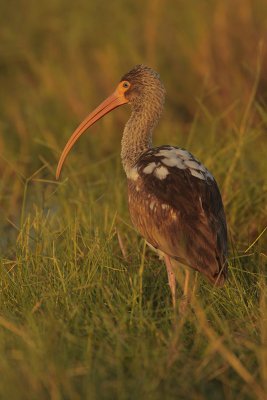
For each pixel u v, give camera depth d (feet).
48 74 69.92
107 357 30.94
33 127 63.26
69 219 43.91
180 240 35.78
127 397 28.99
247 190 46.70
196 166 37.24
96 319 33.58
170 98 64.44
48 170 57.62
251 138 49.47
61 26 78.33
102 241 40.52
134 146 42.01
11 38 77.36
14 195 54.39
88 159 58.80
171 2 75.97
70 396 28.68
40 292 36.88
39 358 30.09
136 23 75.31
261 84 60.70
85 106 65.62
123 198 48.11
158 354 31.01
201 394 29.48
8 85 73.05
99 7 79.46
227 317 35.29
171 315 35.06
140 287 35.40
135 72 42.45
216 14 68.28
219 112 59.06
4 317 34.94
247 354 31.63
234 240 43.60
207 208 35.94
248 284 39.09
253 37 65.16
